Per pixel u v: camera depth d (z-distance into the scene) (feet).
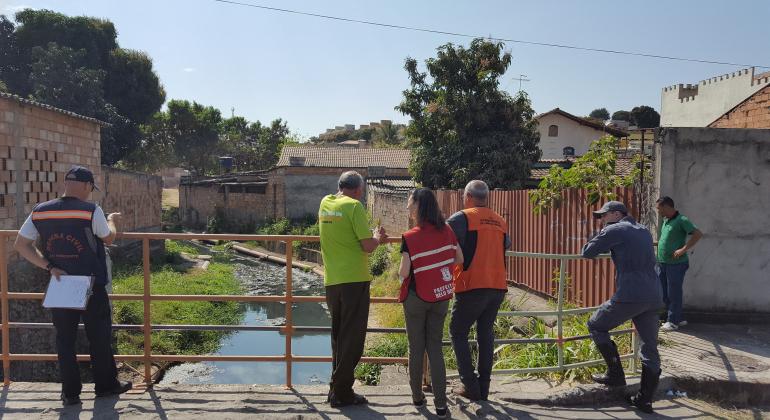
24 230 13.09
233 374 36.68
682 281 22.40
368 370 29.32
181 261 81.41
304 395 15.05
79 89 102.27
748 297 23.62
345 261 13.41
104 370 14.19
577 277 28.71
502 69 71.46
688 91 91.20
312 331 15.58
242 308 59.00
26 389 14.80
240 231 131.34
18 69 112.57
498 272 14.01
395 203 78.59
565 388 15.93
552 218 32.04
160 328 15.21
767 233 23.57
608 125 112.27
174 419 13.26
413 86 76.74
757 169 23.44
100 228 13.43
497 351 22.50
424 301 13.15
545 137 114.42
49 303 12.83
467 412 14.03
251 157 202.80
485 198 14.38
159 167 175.83
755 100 34.96
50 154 41.39
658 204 22.21
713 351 19.81
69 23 113.91
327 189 118.32
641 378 14.98
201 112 186.91
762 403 16.57
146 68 127.03
